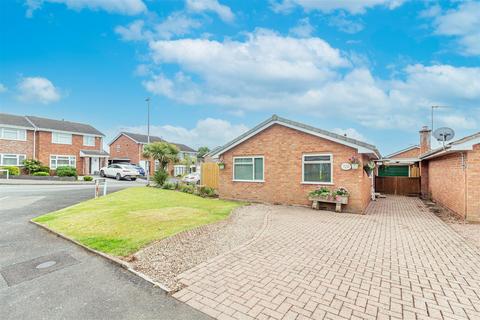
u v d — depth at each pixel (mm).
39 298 3369
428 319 2879
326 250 5238
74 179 24688
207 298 3309
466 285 3715
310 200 11055
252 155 13008
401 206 11977
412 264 4504
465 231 6969
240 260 4605
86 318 2920
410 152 24219
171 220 7637
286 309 3047
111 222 7285
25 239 6000
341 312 2988
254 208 10672
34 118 30203
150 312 3021
